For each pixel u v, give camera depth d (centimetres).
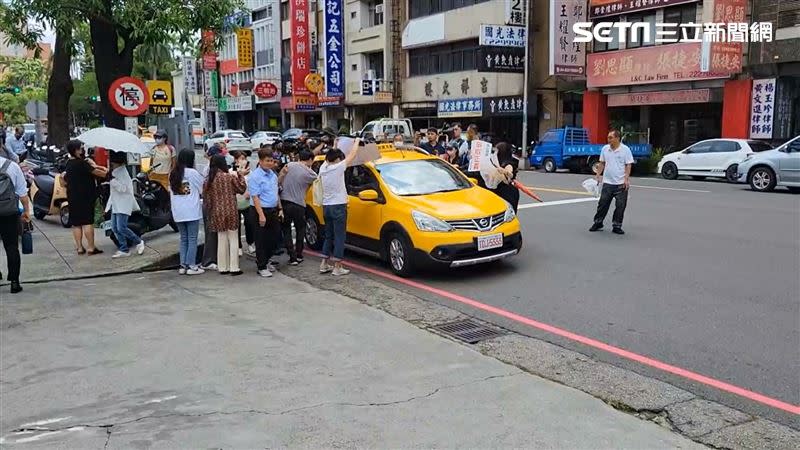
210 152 1059
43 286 822
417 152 1029
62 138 1759
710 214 1292
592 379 504
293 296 770
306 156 965
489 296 763
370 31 3909
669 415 440
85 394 477
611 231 1138
